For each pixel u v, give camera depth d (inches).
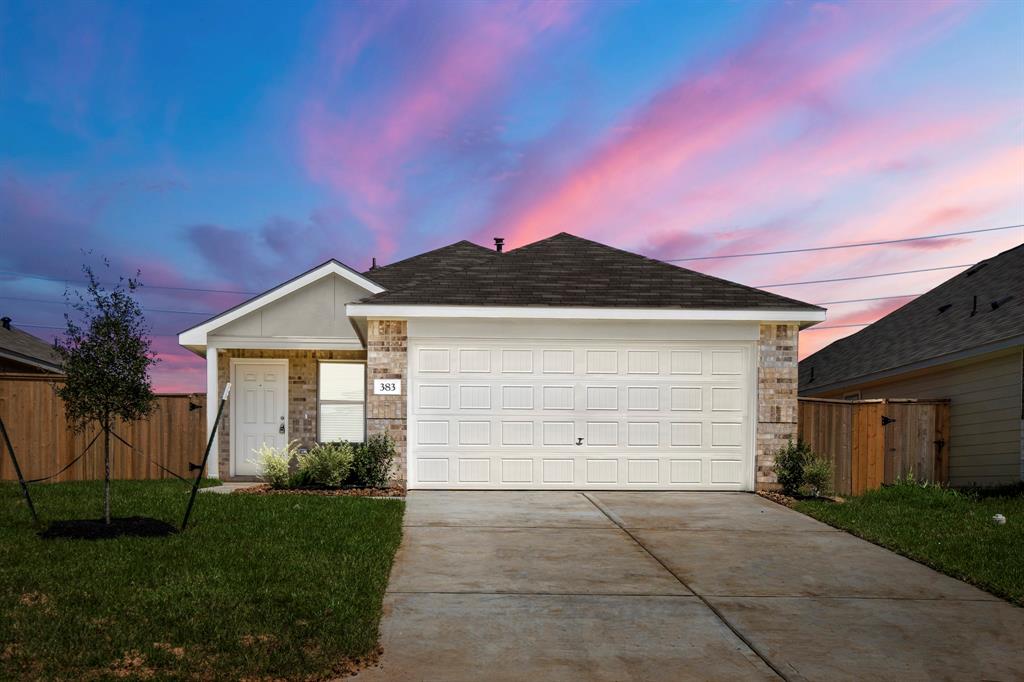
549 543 351.3
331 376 625.9
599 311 500.1
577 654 221.1
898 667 217.2
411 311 495.5
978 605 274.2
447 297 506.3
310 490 482.9
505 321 504.7
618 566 314.3
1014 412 567.2
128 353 344.5
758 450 506.6
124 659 202.7
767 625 249.3
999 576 302.8
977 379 611.2
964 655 227.0
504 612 255.3
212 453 581.9
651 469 506.3
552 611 257.4
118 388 338.0
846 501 482.6
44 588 250.7
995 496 522.6
